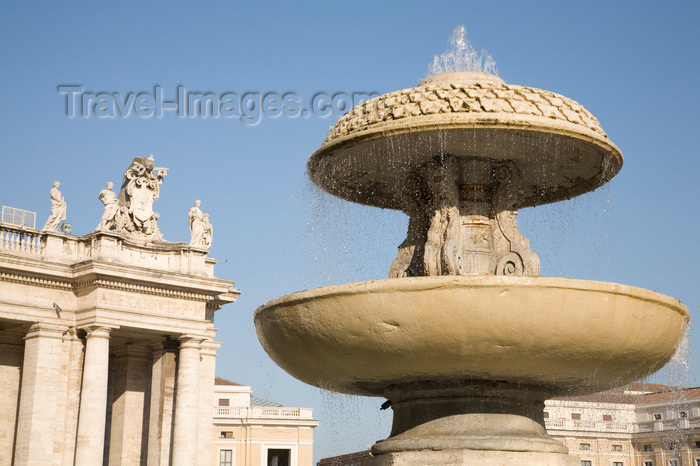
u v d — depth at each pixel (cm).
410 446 630
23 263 2688
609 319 574
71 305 2806
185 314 2944
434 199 704
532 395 650
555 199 811
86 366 2719
